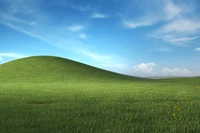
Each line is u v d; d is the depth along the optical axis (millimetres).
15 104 11117
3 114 7832
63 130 5547
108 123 6324
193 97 15430
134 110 8883
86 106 9977
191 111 8531
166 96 15797
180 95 16688
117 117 7293
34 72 56281
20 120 6734
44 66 62031
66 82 45031
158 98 14250
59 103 11328
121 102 12258
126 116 7430
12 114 7844
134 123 6418
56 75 53906
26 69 59031
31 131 5461
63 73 56688
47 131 5473
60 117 7250
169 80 52219
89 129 5656
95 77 55406
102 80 50469
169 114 7961
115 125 6102
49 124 6184
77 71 60938
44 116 7484
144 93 18422
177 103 11453
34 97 14867
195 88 25906
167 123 6398
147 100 13383
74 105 10430
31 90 22391
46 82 45125
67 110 8758
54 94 17328
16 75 53531
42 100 13094
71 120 6816
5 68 60969
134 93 18359
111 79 53719
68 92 19484
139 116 7523
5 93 18453
